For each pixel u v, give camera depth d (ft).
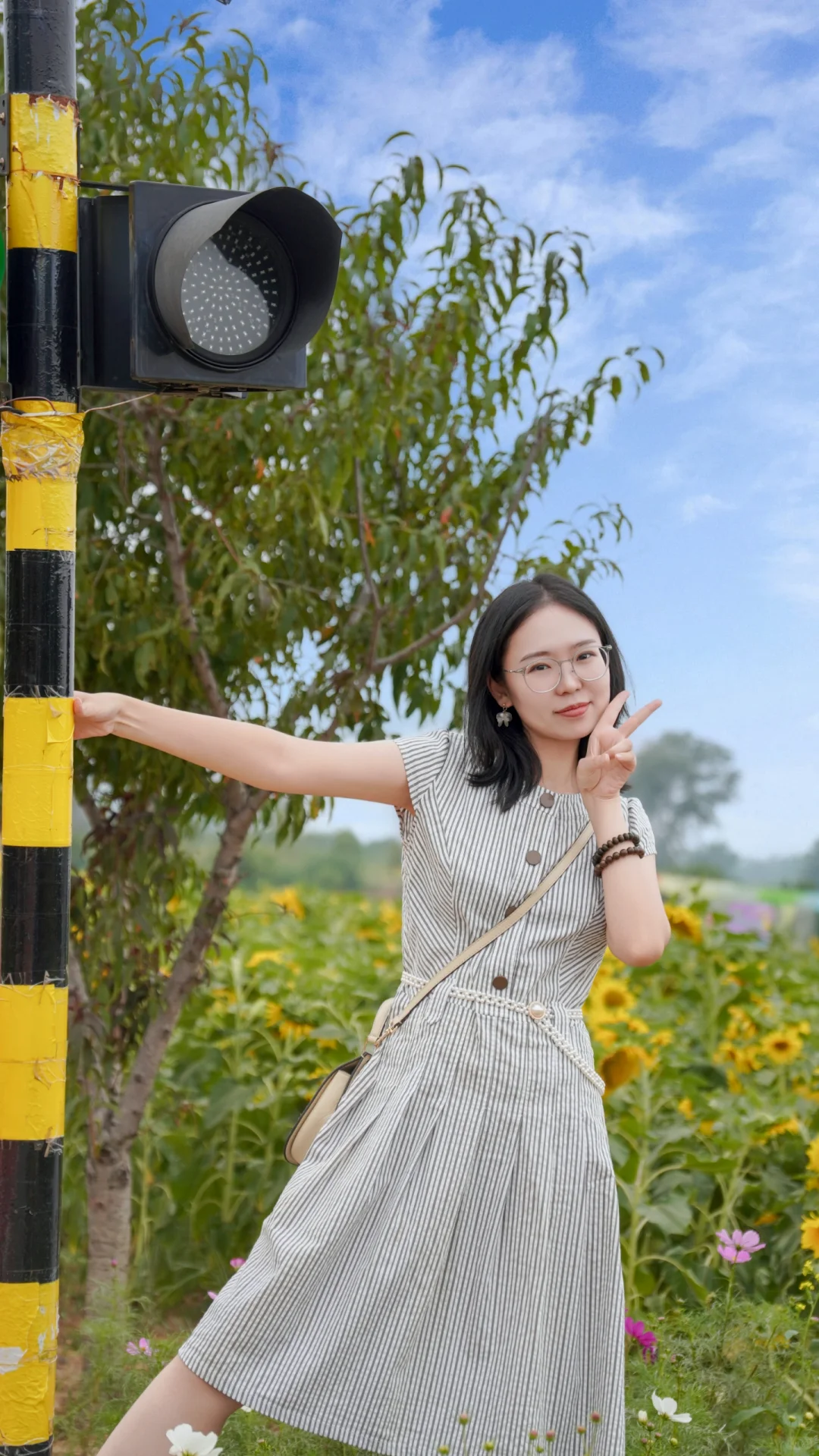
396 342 12.17
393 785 8.43
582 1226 7.82
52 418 7.32
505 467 13.37
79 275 7.48
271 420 11.69
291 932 26.07
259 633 12.53
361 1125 8.00
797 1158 14.03
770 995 19.80
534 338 12.78
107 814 13.32
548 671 8.20
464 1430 7.50
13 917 7.23
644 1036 16.20
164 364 7.44
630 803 8.53
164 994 13.30
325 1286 7.64
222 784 13.12
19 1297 7.17
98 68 11.55
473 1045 7.82
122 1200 13.05
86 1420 11.14
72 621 7.44
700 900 20.53
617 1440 7.68
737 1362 11.16
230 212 7.04
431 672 13.43
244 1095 14.78
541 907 8.04
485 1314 7.64
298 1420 7.50
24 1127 7.19
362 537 12.42
